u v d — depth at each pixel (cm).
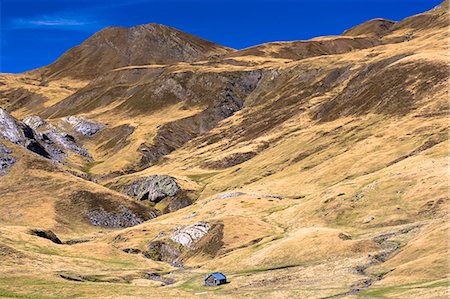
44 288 9362
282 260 11688
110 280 11475
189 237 15525
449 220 10606
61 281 10156
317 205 15350
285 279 10144
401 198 13650
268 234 14412
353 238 12088
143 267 13725
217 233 14912
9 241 14050
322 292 8581
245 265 12050
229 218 15588
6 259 11819
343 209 14250
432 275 8062
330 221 14038
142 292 9419
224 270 12188
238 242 14225
